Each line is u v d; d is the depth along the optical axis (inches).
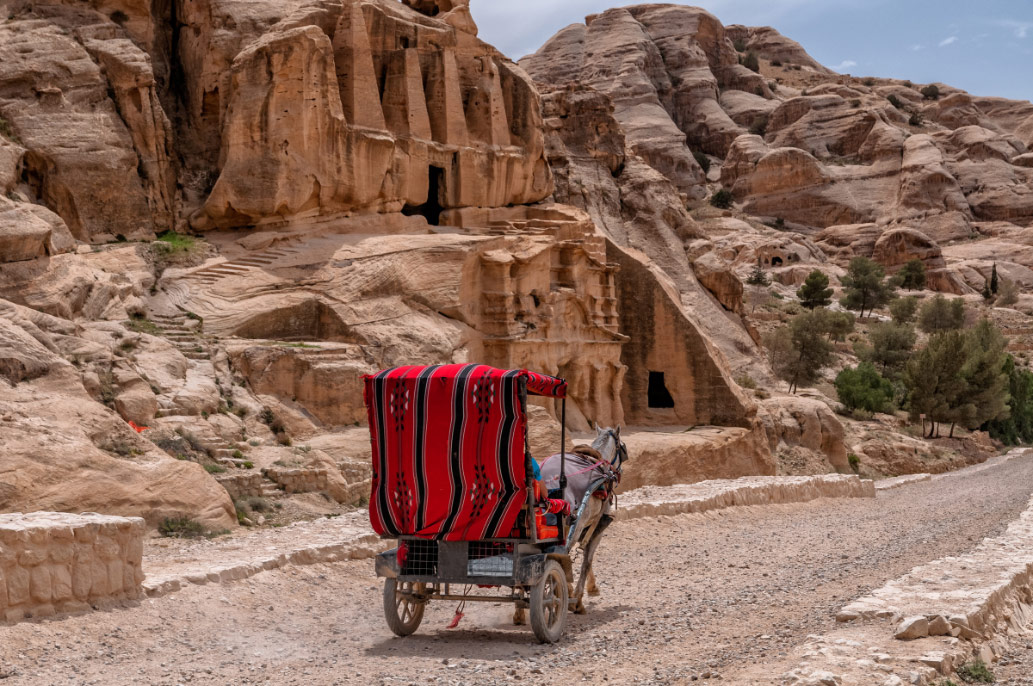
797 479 1112.2
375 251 1087.0
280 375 900.0
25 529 391.9
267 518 681.0
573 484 448.1
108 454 618.8
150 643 391.2
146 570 491.5
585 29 6998.0
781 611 437.7
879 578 524.1
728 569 588.4
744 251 4635.8
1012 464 2135.8
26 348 684.7
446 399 392.2
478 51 1440.7
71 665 354.6
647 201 1898.4
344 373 923.4
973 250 5428.2
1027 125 7327.8
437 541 401.1
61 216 1027.9
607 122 1897.1
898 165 6028.5
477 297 1171.3
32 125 1030.4
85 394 689.0
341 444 861.2
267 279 1024.9
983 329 3282.5
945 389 2544.3
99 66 1093.1
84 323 860.0
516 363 1170.6
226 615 445.1
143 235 1074.1
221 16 1179.3
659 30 7209.6
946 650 331.6
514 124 1459.2
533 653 374.3
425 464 395.5
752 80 7450.8
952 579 444.1
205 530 616.1
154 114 1114.7
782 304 3961.6
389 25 1289.4
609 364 1379.2
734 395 1514.5
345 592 516.4
